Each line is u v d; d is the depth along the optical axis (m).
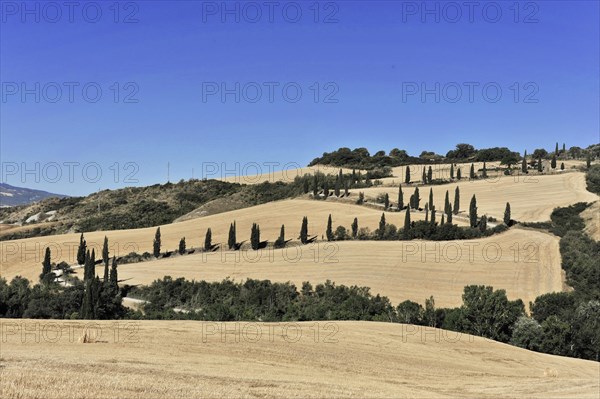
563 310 75.88
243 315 73.25
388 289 89.25
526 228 118.88
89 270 95.00
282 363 36.75
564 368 49.34
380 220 124.56
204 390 24.34
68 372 25.92
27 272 106.56
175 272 102.81
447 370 42.09
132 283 97.62
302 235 117.38
